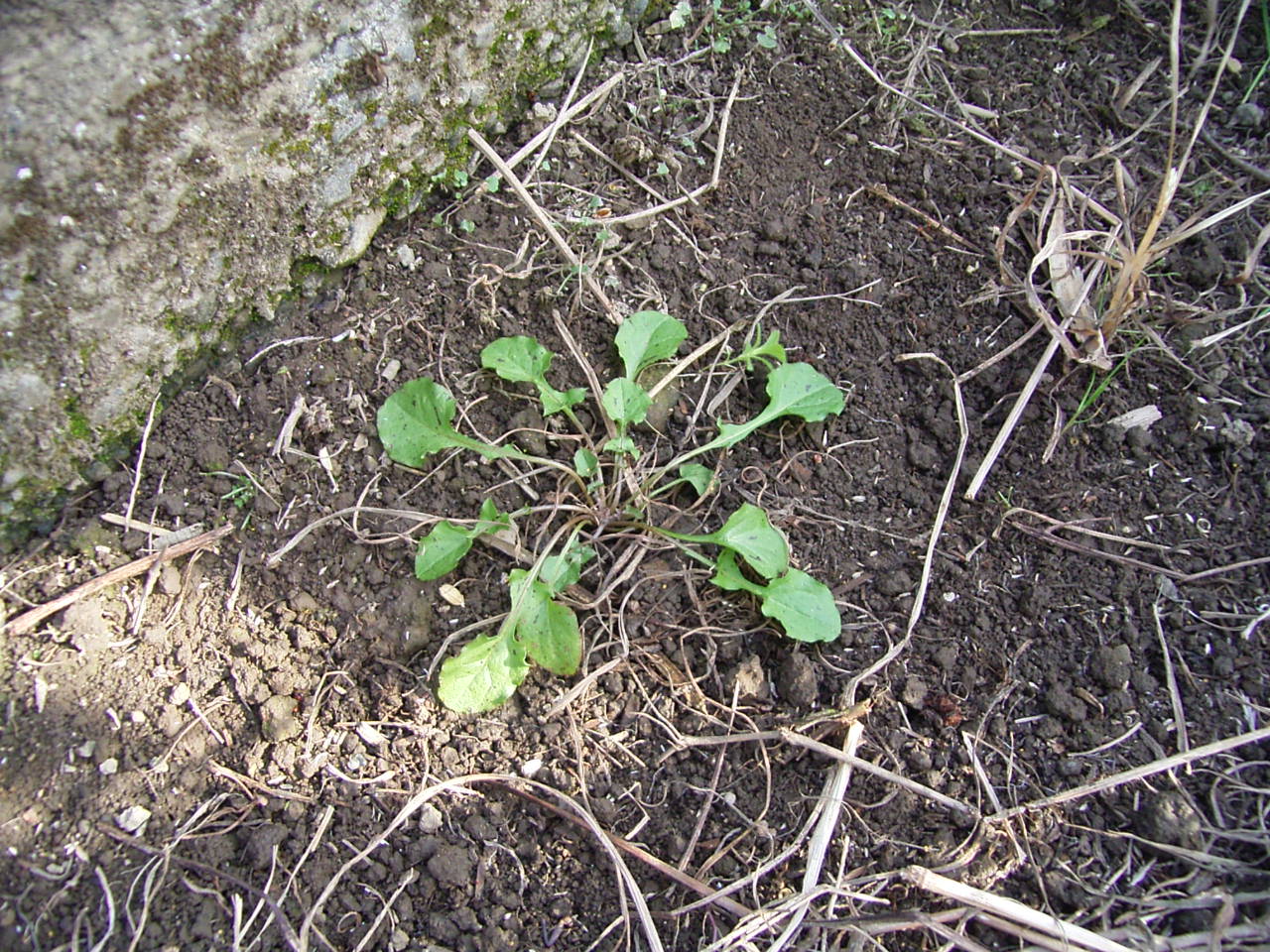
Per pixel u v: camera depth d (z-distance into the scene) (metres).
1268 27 0.45
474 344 0.39
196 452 0.36
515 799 0.33
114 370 0.35
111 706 0.33
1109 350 0.40
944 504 0.37
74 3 0.32
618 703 0.34
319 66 0.36
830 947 0.31
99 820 0.31
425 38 0.38
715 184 0.42
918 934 0.31
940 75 0.45
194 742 0.33
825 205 0.42
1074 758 0.33
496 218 0.41
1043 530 0.37
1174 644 0.35
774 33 0.45
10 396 0.33
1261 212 0.42
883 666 0.35
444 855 0.32
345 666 0.34
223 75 0.34
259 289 0.37
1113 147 0.43
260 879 0.31
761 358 0.39
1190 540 0.37
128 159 0.33
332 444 0.37
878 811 0.33
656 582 0.36
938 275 0.41
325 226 0.38
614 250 0.41
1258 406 0.38
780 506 0.37
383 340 0.39
